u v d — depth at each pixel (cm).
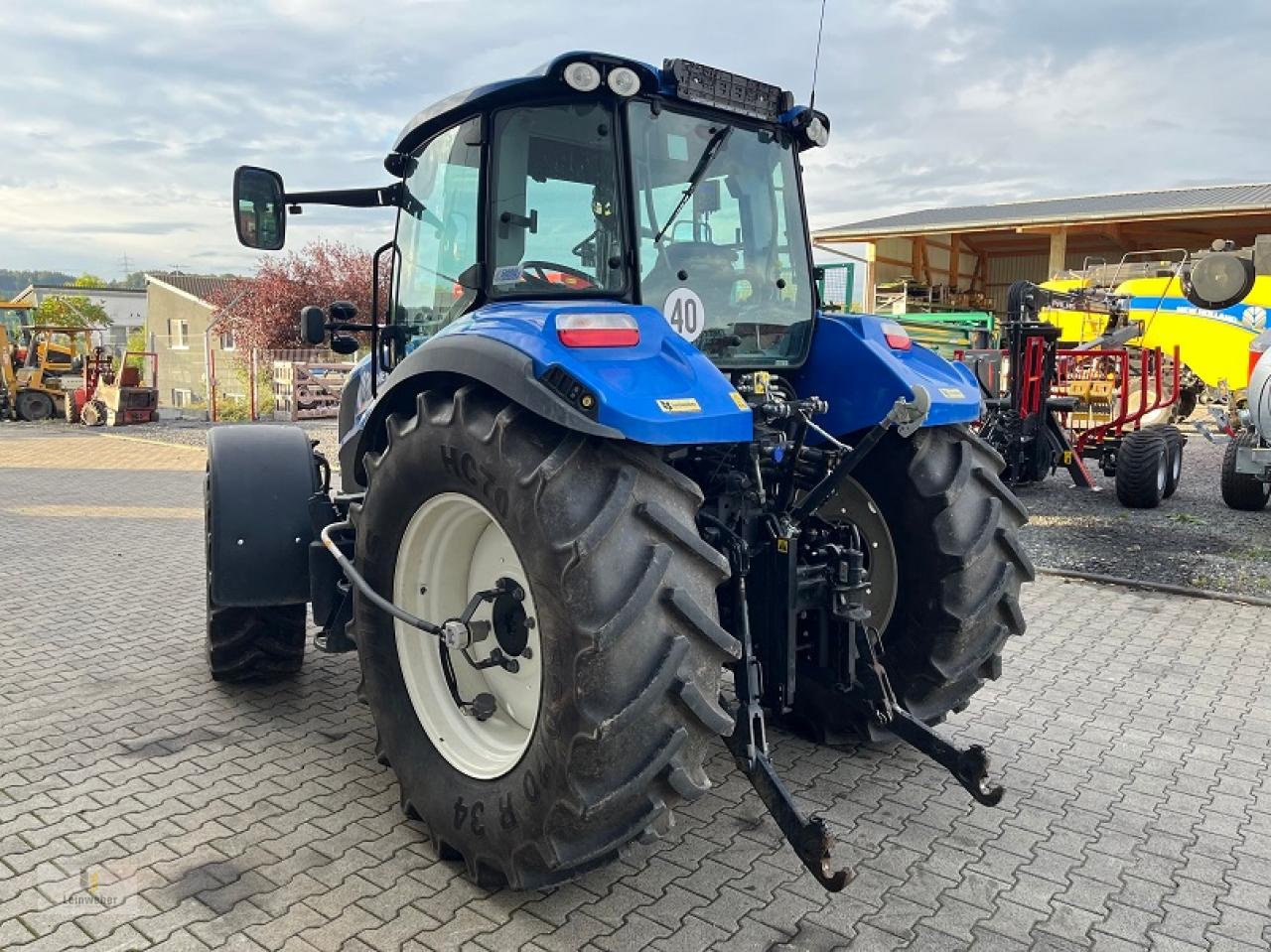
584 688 245
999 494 360
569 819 254
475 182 328
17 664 488
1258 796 354
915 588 353
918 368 367
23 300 2416
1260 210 2061
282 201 390
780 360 358
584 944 264
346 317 414
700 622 252
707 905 282
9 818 330
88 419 1950
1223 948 267
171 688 455
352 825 327
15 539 809
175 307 3775
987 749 394
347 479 437
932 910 282
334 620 377
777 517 311
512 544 264
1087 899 288
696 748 258
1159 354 1086
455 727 312
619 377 254
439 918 274
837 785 361
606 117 304
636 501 252
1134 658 506
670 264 320
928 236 2741
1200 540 792
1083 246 2800
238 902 281
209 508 414
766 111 336
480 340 272
